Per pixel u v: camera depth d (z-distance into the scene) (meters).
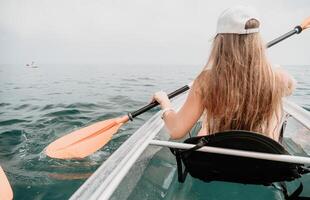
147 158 1.28
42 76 14.52
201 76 1.03
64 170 2.44
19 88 8.98
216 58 1.00
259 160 0.95
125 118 1.77
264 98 0.96
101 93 7.60
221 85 0.96
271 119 1.03
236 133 0.92
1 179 1.79
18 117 4.52
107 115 4.72
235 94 0.95
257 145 0.92
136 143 1.21
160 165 1.43
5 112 5.00
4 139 3.33
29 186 2.18
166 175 1.41
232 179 1.07
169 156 1.56
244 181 1.06
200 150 0.98
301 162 0.88
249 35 0.95
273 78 0.97
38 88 8.97
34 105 5.72
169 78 13.52
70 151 1.78
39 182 2.24
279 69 1.06
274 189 1.35
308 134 1.58
